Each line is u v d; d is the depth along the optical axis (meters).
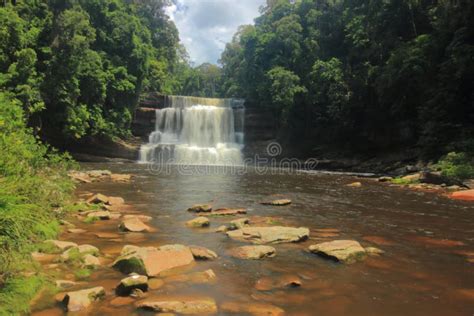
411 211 10.60
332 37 43.38
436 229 8.16
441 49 26.89
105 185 15.56
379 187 17.66
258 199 12.81
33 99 25.83
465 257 5.98
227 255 5.84
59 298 3.99
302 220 9.08
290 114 40.16
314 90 39.16
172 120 42.12
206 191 14.91
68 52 30.36
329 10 44.19
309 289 4.50
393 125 31.78
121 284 4.16
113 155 36.59
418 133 28.89
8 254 4.27
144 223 8.09
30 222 5.43
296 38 43.06
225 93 77.94
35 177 7.88
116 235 6.91
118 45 39.41
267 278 4.85
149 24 57.66
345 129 36.38
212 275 4.84
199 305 3.88
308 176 24.89
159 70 47.78
